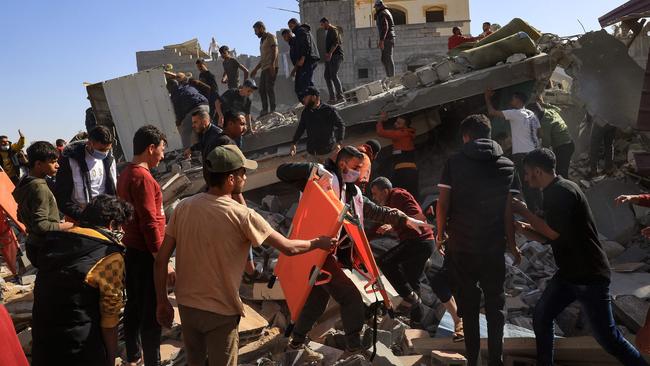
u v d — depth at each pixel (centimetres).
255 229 339
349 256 444
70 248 339
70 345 334
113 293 343
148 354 435
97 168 509
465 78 921
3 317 271
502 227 418
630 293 580
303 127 853
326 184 426
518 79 923
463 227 419
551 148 863
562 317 541
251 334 502
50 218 454
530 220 420
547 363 430
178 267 345
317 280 427
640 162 802
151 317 435
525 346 465
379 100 938
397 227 535
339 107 973
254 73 1270
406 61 2441
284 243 348
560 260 412
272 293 550
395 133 879
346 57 2392
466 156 420
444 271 497
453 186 422
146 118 1082
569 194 398
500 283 421
